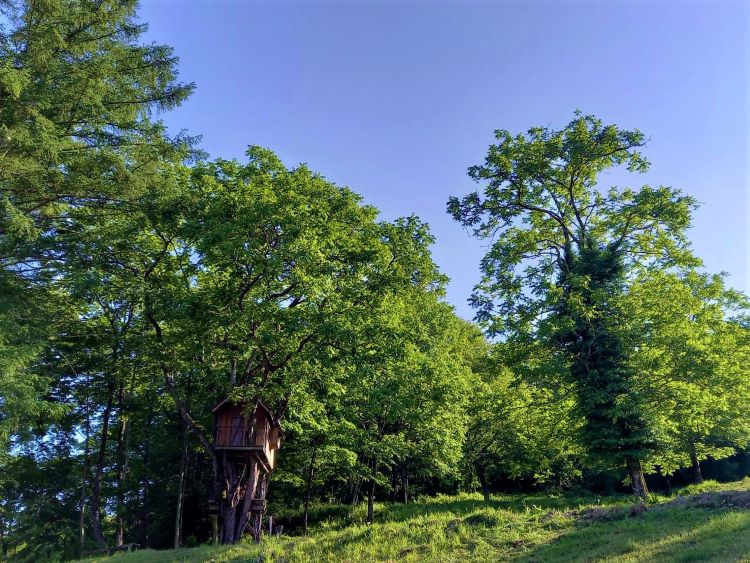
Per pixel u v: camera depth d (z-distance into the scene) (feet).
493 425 100.83
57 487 84.02
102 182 56.18
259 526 60.18
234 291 60.90
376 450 82.17
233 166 68.33
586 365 64.69
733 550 28.48
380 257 65.51
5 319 50.78
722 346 66.33
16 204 53.72
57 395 80.53
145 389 87.20
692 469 120.78
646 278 72.59
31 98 49.57
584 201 76.54
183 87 60.18
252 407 59.47
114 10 57.88
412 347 75.77
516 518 45.55
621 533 37.22
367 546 42.52
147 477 91.20
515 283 72.18
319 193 67.00
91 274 59.52
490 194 76.18
